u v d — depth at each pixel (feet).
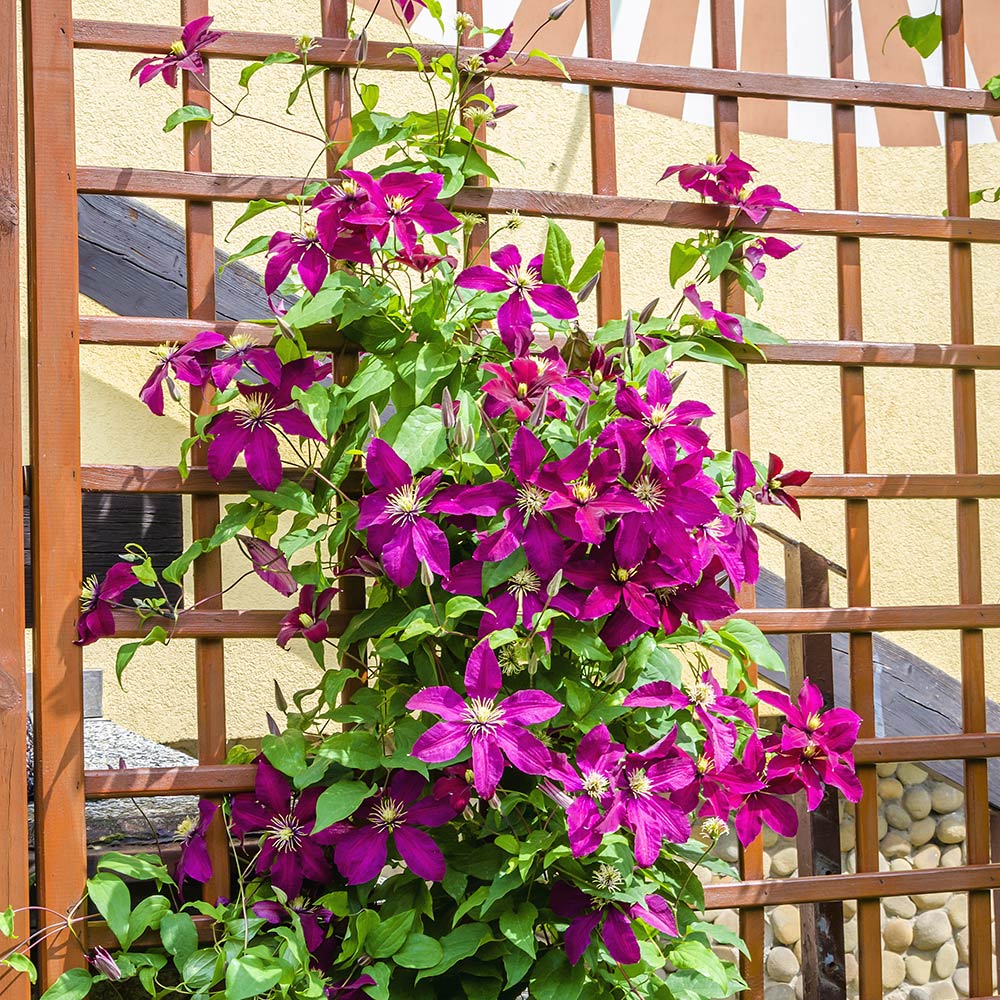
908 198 10.04
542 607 4.15
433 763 3.82
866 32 9.49
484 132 5.17
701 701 4.47
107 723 7.23
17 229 4.62
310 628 4.56
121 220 5.89
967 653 5.81
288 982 4.06
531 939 4.08
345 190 4.38
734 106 5.45
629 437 4.25
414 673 4.68
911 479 5.66
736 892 5.34
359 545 4.76
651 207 5.24
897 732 8.51
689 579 4.19
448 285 4.57
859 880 5.49
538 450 4.15
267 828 4.47
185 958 4.23
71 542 4.56
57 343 4.57
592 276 4.91
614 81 5.20
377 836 4.28
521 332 4.46
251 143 8.41
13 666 4.48
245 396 4.43
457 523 4.44
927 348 5.68
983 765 5.79
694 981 4.74
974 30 9.57
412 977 4.50
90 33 4.69
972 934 5.75
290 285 4.98
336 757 4.27
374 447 4.13
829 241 9.93
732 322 5.14
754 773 4.45
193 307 4.77
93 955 4.47
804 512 9.74
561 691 4.45
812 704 4.73
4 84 4.61
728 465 4.95
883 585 9.96
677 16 9.19
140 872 4.39
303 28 8.52
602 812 3.96
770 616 5.42
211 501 4.78
